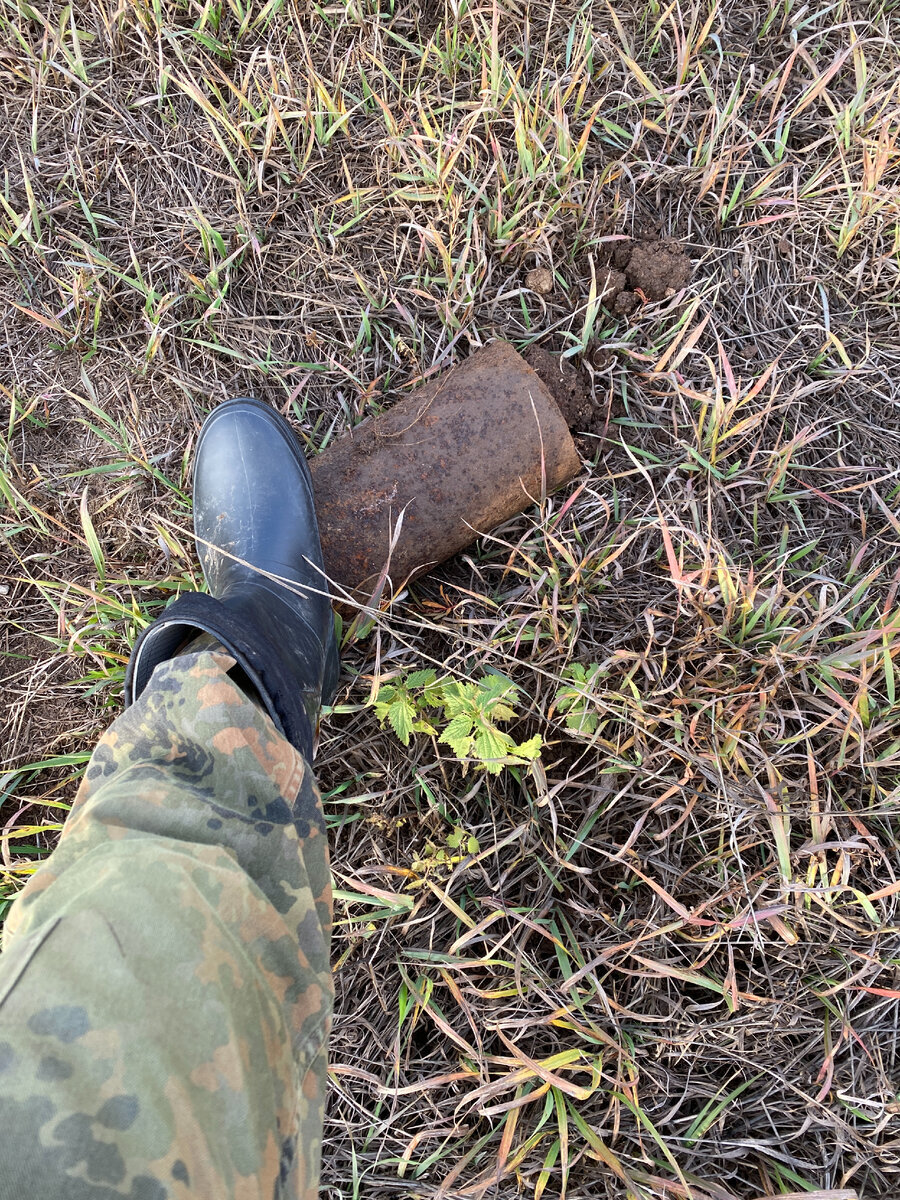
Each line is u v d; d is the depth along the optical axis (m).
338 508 1.45
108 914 0.69
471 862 1.39
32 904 0.72
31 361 1.68
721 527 1.67
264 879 0.86
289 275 1.73
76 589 1.46
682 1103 1.42
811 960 1.42
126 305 1.71
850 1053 1.39
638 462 1.54
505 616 1.54
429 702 1.45
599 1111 1.39
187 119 1.74
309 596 1.34
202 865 0.78
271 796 0.90
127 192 1.74
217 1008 0.70
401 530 1.44
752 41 1.80
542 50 1.77
